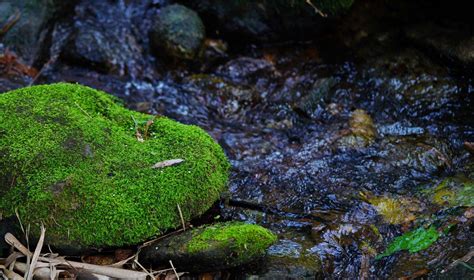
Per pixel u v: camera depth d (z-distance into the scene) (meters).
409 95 3.64
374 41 3.78
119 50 3.86
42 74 3.78
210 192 3.06
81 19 3.97
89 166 3.01
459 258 3.04
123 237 2.96
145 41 3.93
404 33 3.74
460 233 3.11
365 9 3.75
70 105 3.14
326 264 3.05
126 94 3.74
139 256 2.99
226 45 3.92
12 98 3.13
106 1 4.05
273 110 3.68
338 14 3.74
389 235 3.14
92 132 3.08
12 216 2.95
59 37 3.90
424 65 3.69
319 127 3.58
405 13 3.73
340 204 3.24
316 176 3.35
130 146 3.09
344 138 3.49
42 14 3.86
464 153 3.41
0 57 3.75
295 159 3.43
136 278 2.93
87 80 3.78
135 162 3.05
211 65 3.86
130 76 3.82
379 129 3.55
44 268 2.91
